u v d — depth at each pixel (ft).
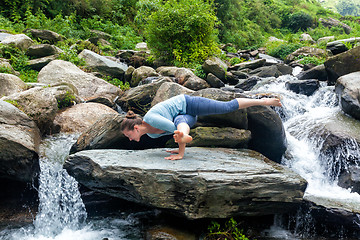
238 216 14.02
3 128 15.20
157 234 12.76
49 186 15.56
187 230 13.21
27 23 44.91
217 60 40.65
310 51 47.24
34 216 15.12
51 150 17.37
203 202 12.16
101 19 55.36
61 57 32.48
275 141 18.33
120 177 12.77
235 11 88.07
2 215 14.94
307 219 14.40
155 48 39.68
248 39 82.53
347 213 13.71
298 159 19.49
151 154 14.70
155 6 49.24
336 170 18.12
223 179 12.09
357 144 17.90
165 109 13.10
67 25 47.91
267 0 125.29
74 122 21.90
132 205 15.89
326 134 19.31
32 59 32.48
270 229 14.47
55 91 23.40
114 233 13.96
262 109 17.69
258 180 12.62
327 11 146.92
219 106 13.30
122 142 17.31
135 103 24.82
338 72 27.32
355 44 44.42
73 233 14.05
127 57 41.09
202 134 16.98
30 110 19.38
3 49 31.19
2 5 49.06
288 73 37.17
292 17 114.93
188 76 29.58
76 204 15.38
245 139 17.33
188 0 39.99
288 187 13.04
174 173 12.21
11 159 14.47
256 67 41.39
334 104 24.11
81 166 13.97
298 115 23.93
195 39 39.22
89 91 27.25
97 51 41.16
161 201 12.52
